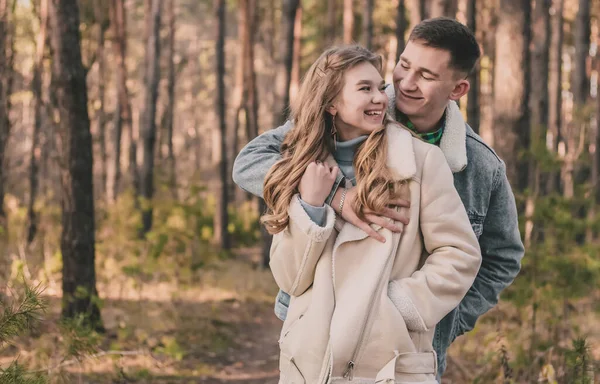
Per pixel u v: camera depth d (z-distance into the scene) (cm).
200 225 1469
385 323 214
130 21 2986
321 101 227
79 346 490
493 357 514
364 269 220
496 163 253
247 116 1673
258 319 889
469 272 221
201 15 3525
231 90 4006
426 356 219
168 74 2241
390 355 214
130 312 774
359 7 2131
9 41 1141
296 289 227
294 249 222
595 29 2309
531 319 572
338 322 214
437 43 231
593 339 576
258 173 238
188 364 645
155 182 1470
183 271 978
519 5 825
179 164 3041
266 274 1216
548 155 677
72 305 661
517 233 260
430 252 226
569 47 2700
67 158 671
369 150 222
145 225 1337
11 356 503
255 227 1830
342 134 234
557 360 502
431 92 234
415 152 225
